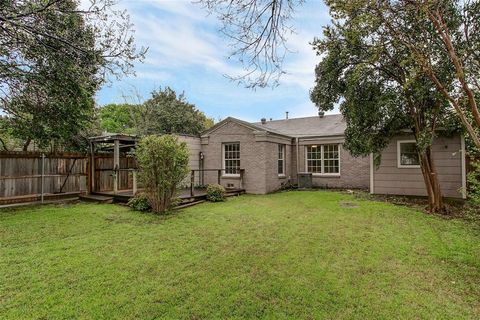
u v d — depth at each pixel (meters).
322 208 8.18
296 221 6.49
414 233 5.41
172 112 20.91
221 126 13.37
